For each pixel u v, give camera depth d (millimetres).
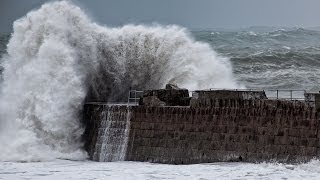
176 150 58375
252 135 55406
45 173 53281
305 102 53562
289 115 54094
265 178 48594
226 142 56375
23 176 51812
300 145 53094
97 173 52875
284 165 52844
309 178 48188
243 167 53031
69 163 60062
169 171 52969
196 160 57312
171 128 59125
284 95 82250
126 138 61188
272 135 54562
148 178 49969
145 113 60656
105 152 62031
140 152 60125
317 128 52625
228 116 56750
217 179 48781
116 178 50281
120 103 68875
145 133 60312
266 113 55156
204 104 58031
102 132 62781
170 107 59562
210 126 57344
